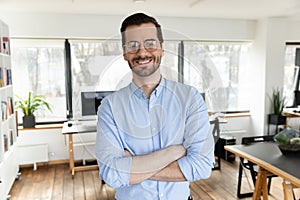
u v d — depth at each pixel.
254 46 4.92
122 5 3.52
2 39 3.28
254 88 4.96
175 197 0.83
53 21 4.01
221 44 4.78
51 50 4.20
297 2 3.48
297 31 4.86
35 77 4.21
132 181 0.76
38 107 4.26
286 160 2.19
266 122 4.76
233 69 4.97
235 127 4.96
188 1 3.35
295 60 5.21
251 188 3.19
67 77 4.22
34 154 3.92
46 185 3.40
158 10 3.86
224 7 3.73
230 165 3.99
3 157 2.94
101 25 4.15
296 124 5.05
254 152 2.44
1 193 2.85
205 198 2.96
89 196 3.08
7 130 3.23
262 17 4.55
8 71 3.45
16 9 3.68
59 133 4.16
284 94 5.23
